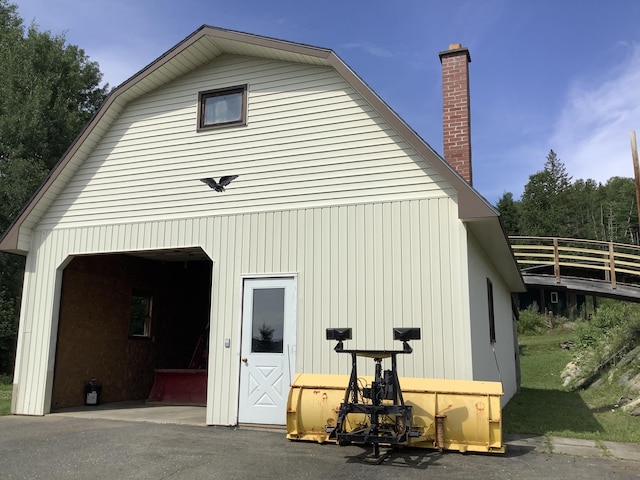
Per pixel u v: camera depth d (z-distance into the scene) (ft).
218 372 27.71
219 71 31.14
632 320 53.83
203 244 29.43
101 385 37.76
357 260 26.30
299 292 26.99
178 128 31.35
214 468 18.29
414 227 25.67
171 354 46.03
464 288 24.39
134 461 19.29
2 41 80.69
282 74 29.71
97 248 31.78
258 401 26.76
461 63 33.45
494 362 35.99
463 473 17.74
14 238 32.73
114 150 32.48
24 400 31.99
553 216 211.61
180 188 30.58
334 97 28.35
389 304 25.38
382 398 19.60
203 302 49.65
